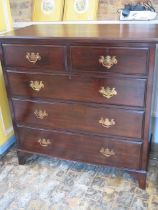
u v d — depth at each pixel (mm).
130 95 1319
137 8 1724
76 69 1350
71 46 1301
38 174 1715
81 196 1521
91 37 1249
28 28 1658
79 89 1401
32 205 1475
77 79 1376
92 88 1373
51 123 1579
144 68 1234
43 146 1690
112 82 1319
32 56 1396
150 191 1530
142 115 1348
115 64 1268
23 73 1475
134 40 1181
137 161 1487
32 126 1644
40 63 1404
